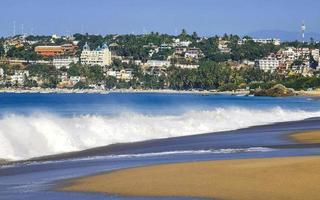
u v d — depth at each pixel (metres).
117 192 39.28
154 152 63.75
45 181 43.47
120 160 56.19
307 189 39.09
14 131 64.44
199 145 71.69
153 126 88.69
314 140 77.38
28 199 37.25
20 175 46.53
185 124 95.88
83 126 76.81
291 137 81.75
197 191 39.19
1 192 39.44
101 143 71.50
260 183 41.28
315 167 47.16
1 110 137.50
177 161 54.47
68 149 65.25
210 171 46.66
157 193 38.81
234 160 53.12
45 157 58.72
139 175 45.56
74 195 38.50
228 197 37.41
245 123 111.88
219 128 99.38
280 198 36.78
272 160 52.28
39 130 66.62
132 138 77.81
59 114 111.44
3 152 58.38
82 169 49.50
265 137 82.31
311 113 151.50
